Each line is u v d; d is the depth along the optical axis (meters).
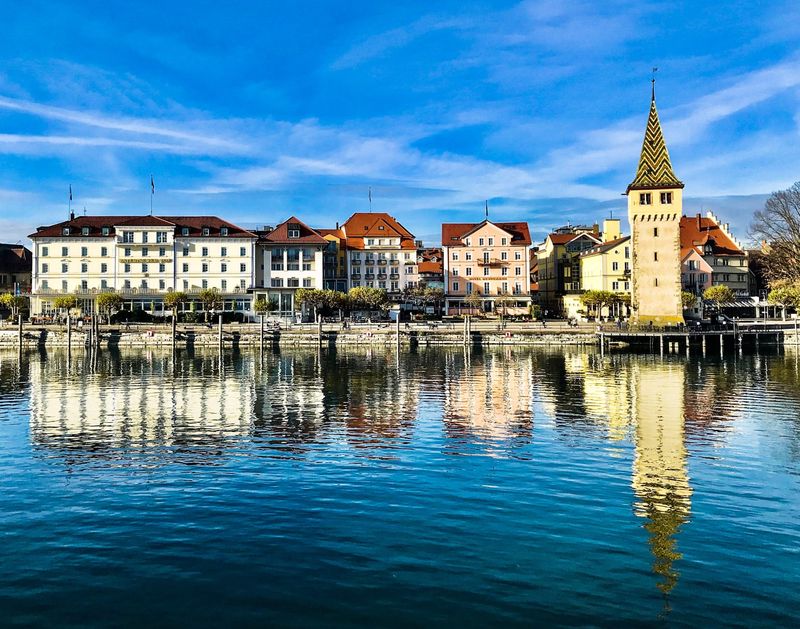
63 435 33.69
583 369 67.12
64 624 14.74
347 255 141.50
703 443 31.41
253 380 58.09
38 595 16.02
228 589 16.27
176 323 104.56
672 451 29.78
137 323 105.88
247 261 125.69
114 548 18.72
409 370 66.19
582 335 100.00
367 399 46.22
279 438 32.81
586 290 127.12
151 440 32.41
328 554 18.23
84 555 18.27
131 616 15.06
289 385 54.34
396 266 142.50
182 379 59.06
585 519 20.88
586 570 17.25
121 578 16.86
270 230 147.25
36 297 122.44
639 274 103.69
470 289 133.12
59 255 123.69
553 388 51.97
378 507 22.06
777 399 45.56
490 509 21.83
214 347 97.50
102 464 27.70
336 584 16.48
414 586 16.38
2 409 42.22
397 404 43.91
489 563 17.66
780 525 20.41
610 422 37.03
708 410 41.03
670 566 17.48
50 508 22.08
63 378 60.12
